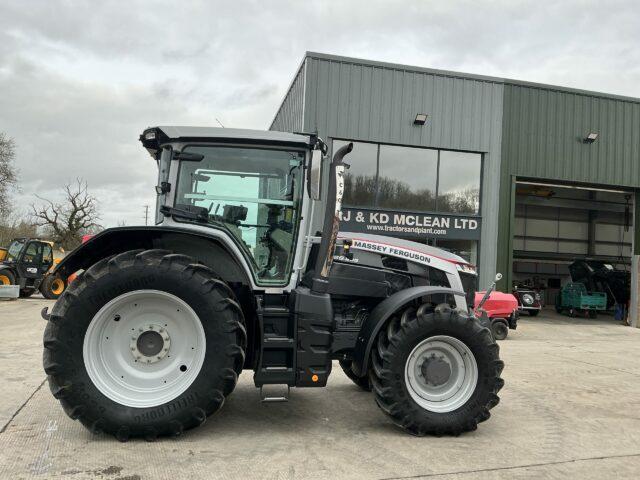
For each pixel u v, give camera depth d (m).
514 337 11.12
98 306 3.39
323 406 4.54
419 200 13.52
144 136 3.94
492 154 13.99
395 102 13.23
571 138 14.70
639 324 14.31
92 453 3.20
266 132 3.87
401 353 3.77
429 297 4.27
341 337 4.22
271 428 3.87
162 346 3.54
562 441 3.83
